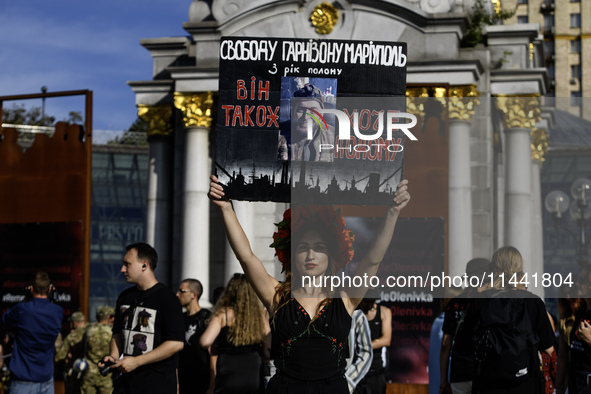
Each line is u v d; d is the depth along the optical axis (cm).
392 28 1775
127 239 3328
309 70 425
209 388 818
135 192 3309
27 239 1730
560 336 683
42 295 941
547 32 8319
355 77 423
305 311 428
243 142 427
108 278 3319
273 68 425
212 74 1855
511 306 572
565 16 8288
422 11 1741
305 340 427
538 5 8331
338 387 429
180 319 696
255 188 428
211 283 1903
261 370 796
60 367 1202
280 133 427
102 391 1091
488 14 1836
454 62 1686
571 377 643
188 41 1975
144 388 684
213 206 1917
